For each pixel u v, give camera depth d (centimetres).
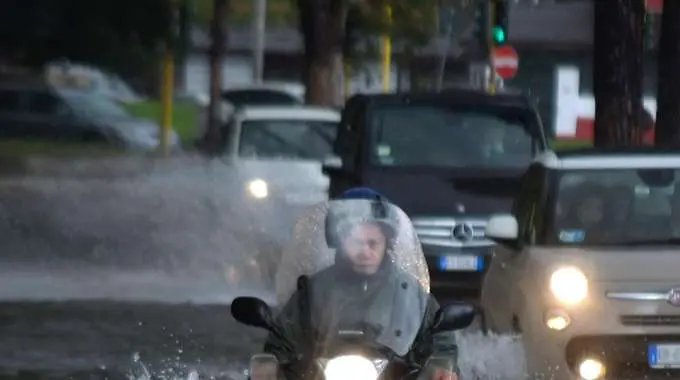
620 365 2088
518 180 3166
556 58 11281
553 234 2255
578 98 9938
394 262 1362
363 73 9306
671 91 3875
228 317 3055
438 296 3069
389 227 1364
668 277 2108
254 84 10281
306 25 6819
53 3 7506
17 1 7500
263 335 2842
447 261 3050
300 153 4116
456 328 1349
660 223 2261
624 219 2266
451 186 3138
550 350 2097
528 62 11269
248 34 12912
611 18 3875
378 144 3256
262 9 10562
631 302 2095
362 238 1351
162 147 8194
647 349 2083
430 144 3266
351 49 8062
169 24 7600
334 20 6806
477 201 3105
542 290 2125
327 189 3953
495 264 2414
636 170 2311
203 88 12838
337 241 1371
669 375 2083
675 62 3872
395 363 1277
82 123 9562
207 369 2497
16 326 2930
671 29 3872
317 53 6788
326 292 1343
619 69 3878
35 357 2608
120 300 3278
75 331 2877
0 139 9556
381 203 1393
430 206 3088
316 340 1305
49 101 9719
